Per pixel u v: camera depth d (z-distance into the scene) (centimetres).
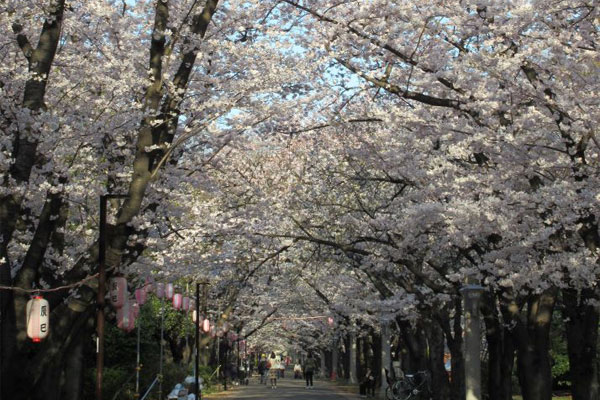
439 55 1435
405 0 1439
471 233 1377
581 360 1456
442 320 2280
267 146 1930
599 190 1237
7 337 1128
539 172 1352
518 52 1338
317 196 2300
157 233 1723
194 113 1580
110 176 1570
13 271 1455
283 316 4944
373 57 1542
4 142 1184
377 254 1952
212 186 1728
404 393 2827
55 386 1260
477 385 1712
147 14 1667
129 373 2644
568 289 1433
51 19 1201
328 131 1919
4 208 1126
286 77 1609
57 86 1404
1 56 1374
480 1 1309
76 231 1620
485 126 1384
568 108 1202
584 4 1266
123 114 1380
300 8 1568
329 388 4653
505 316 1575
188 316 3506
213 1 1375
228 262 2078
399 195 2180
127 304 1557
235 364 6050
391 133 1709
